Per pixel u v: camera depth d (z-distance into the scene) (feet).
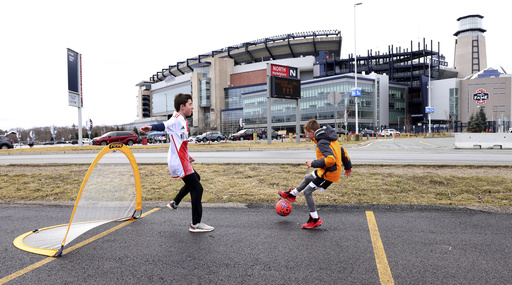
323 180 14.10
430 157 45.91
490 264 10.41
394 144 92.12
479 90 315.37
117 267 10.43
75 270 10.21
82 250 12.00
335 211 17.24
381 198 19.53
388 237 13.11
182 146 13.89
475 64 447.83
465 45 453.58
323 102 293.64
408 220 15.48
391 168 30.78
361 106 290.76
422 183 23.45
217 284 9.18
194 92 406.82
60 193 22.77
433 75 363.97
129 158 16.15
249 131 148.66
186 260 10.96
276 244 12.45
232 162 37.40
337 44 386.73
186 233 13.99
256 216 16.61
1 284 9.23
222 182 25.08
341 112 268.82
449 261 10.67
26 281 9.44
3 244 12.75
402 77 351.87
